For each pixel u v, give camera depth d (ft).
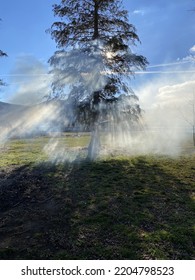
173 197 18.69
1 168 28.76
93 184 22.04
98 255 11.64
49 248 12.36
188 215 15.58
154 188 20.79
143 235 13.15
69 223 14.93
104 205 17.28
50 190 20.80
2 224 15.15
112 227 14.20
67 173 25.82
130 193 19.65
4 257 11.80
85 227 14.33
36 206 17.79
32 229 14.39
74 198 18.90
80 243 12.67
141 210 16.44
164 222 14.62
